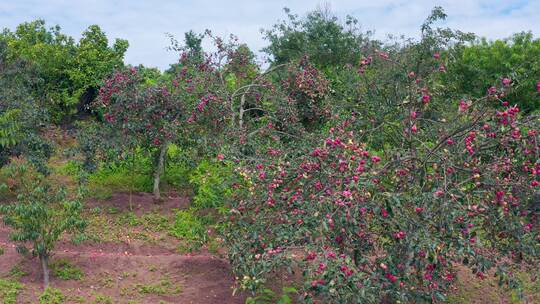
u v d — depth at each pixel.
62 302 6.48
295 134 10.86
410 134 5.71
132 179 11.66
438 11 8.80
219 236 7.33
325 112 11.84
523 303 6.80
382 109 7.24
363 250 5.23
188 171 12.20
